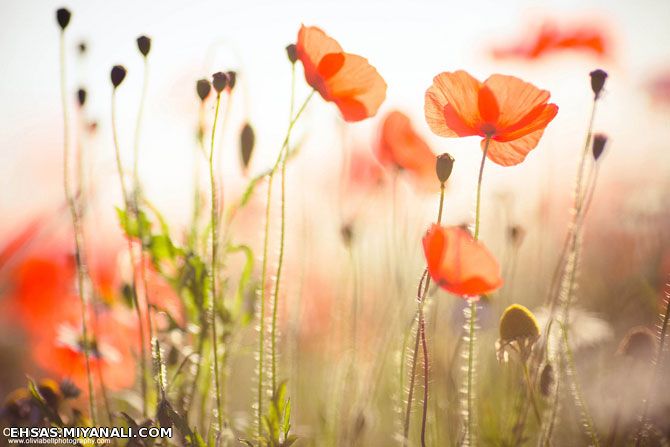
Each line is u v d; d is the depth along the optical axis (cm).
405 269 127
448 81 104
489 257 99
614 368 116
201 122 111
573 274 110
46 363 121
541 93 102
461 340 125
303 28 106
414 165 122
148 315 107
